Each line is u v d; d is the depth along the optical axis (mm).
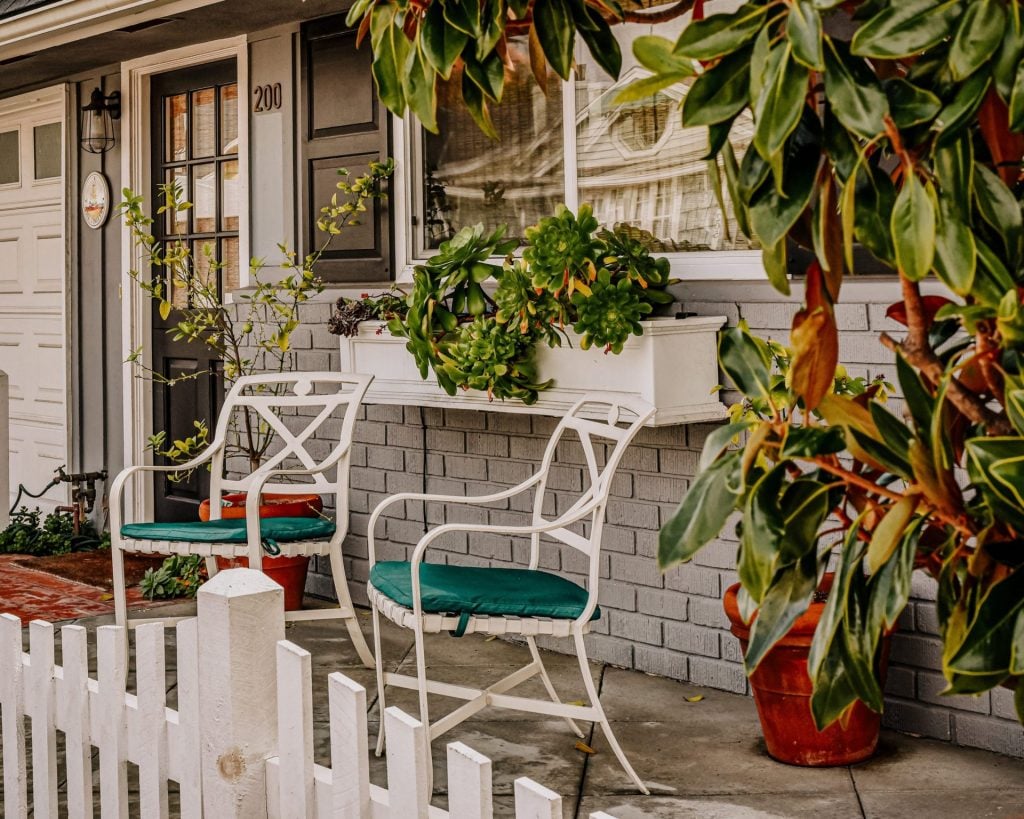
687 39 1238
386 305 4805
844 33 3395
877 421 1238
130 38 6098
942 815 3102
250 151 5934
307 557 5270
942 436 1233
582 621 3273
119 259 6902
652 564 4379
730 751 3602
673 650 4340
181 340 6617
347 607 4473
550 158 4766
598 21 1627
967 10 1160
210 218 6461
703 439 4188
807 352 1258
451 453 5066
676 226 4363
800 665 3354
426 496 3684
